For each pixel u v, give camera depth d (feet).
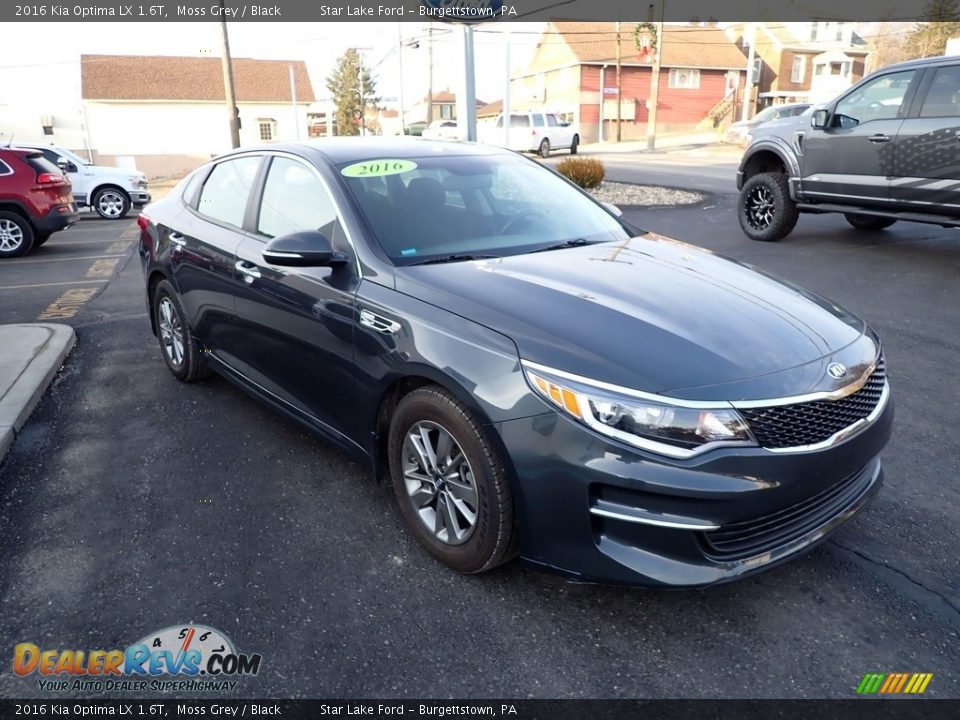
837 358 9.16
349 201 11.54
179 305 15.88
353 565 10.05
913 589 9.48
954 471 12.40
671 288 10.30
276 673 8.17
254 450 13.46
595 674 8.12
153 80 150.51
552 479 8.31
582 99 144.87
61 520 11.23
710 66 150.82
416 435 9.95
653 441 7.97
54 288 28.86
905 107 25.40
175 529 10.95
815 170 28.53
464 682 8.02
